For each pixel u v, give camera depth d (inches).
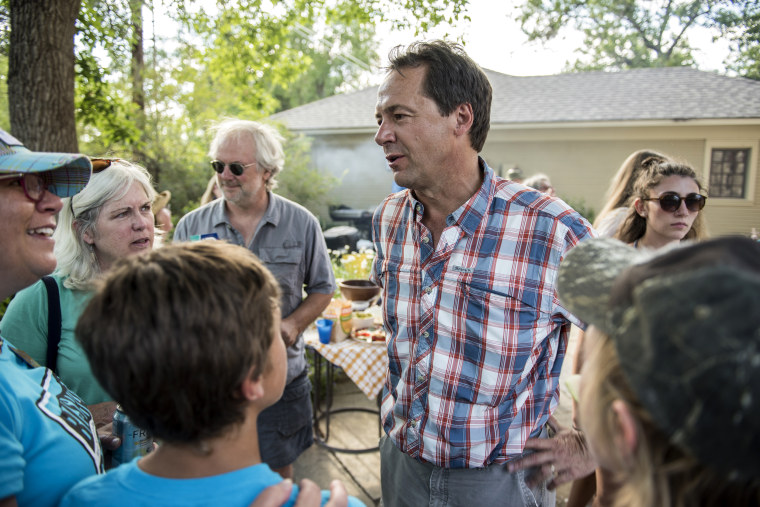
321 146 597.0
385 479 68.9
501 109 552.7
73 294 63.2
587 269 27.3
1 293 40.9
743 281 17.6
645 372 19.9
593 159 514.9
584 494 83.4
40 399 39.1
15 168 36.7
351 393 164.9
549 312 57.5
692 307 18.3
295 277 103.6
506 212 59.1
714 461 18.3
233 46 279.6
